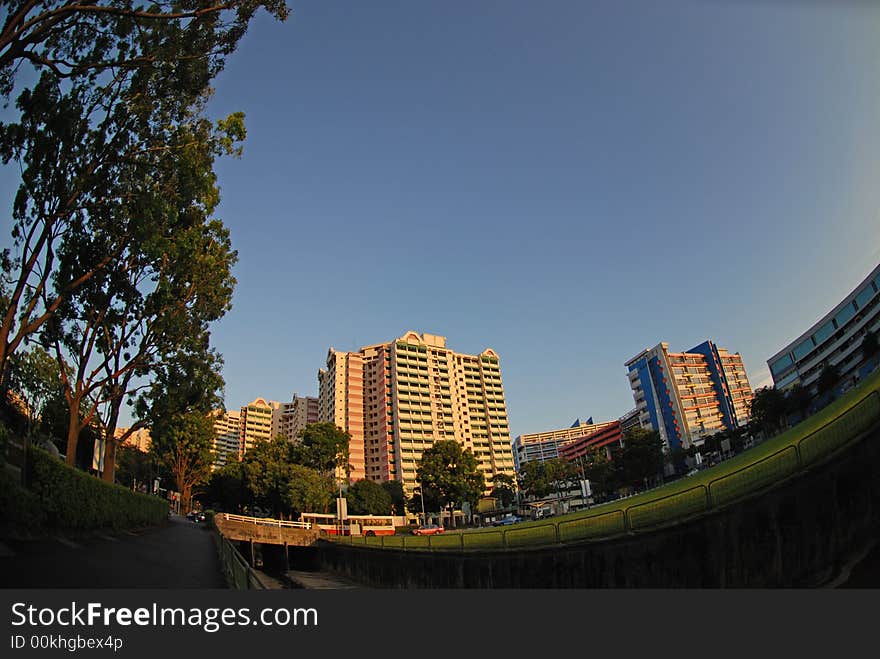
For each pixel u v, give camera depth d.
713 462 94.50
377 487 90.38
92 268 23.28
